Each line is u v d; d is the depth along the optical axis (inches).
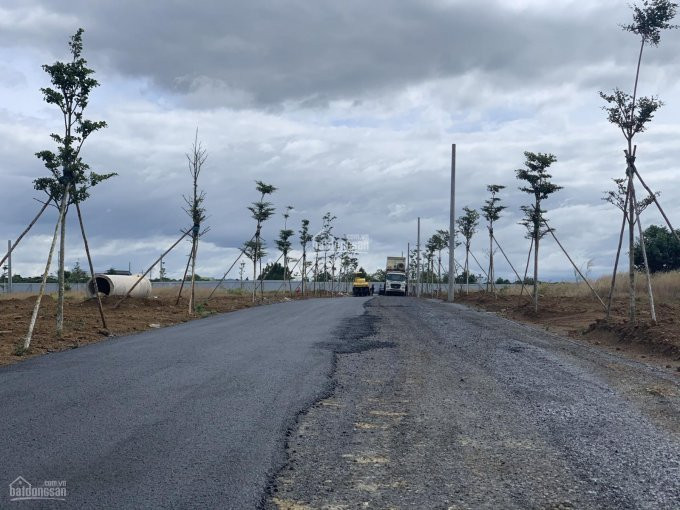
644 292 1323.8
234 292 2130.9
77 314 977.5
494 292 1536.7
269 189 1625.2
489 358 562.9
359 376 464.8
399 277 2790.4
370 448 285.4
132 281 1357.0
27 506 211.5
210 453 271.0
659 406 378.3
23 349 556.7
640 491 236.4
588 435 312.3
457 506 219.0
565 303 1198.9
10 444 277.4
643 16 703.7
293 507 215.3
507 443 297.3
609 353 607.5
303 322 911.0
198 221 1137.4
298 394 393.7
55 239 635.5
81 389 394.0
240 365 497.0
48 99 679.7
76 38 695.7
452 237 1759.4
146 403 358.0
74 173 687.7
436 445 292.2
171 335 717.9
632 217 731.4
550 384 442.9
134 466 251.9
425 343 668.1
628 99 718.5
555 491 235.0
